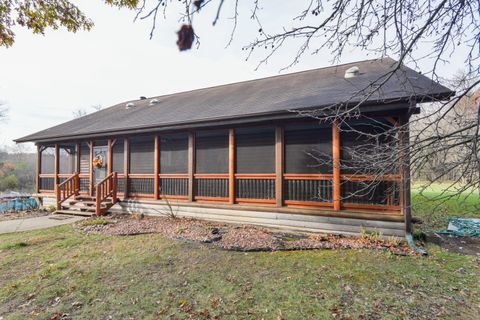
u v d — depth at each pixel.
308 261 4.61
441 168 2.46
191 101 10.77
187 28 1.07
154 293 3.59
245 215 7.14
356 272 4.13
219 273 4.18
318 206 6.36
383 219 5.61
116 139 9.54
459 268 4.25
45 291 3.71
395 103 5.09
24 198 11.39
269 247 5.25
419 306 3.18
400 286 3.67
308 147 6.63
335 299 3.36
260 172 7.23
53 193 10.91
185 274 4.16
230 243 5.55
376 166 2.80
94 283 3.90
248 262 4.60
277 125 6.75
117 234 6.45
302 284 3.77
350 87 6.75
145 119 9.16
